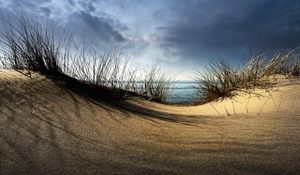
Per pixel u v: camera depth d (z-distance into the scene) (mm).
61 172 1312
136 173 1319
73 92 2793
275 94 3238
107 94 3352
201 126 2041
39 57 3205
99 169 1350
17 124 1826
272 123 2043
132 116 2334
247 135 1796
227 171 1343
